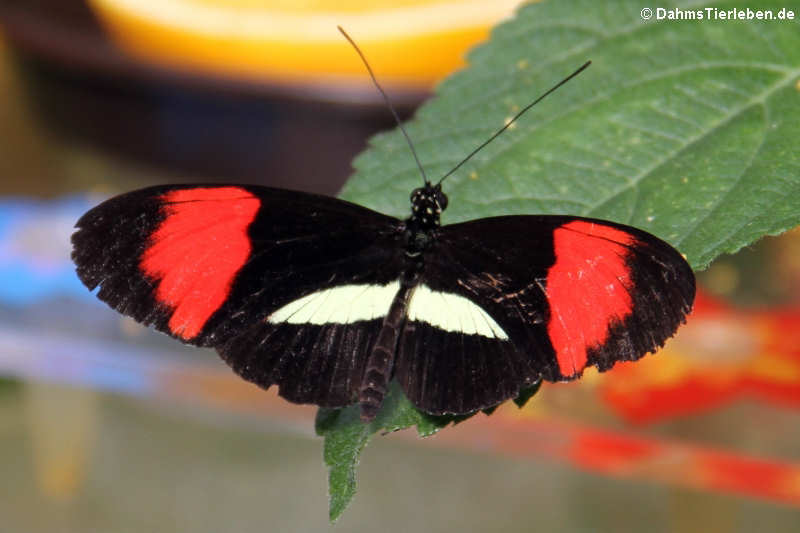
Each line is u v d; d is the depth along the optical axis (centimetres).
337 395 47
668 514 63
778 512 62
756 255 54
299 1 53
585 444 51
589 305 46
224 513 65
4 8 55
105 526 63
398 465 71
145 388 54
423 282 47
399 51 53
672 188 46
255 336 47
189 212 47
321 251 48
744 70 46
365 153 47
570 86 47
